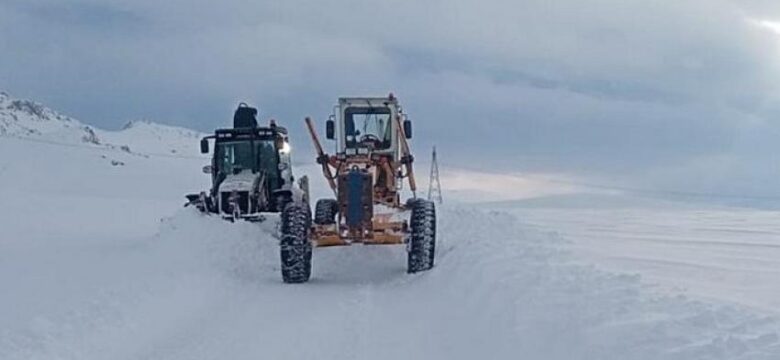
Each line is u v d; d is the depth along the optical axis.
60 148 100.44
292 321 8.79
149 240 16.27
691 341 5.70
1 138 98.00
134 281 10.62
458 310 8.55
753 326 5.99
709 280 9.92
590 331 6.34
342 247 14.27
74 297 9.55
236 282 11.58
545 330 6.76
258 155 16.88
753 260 12.52
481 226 16.11
